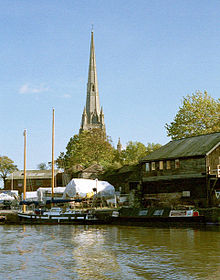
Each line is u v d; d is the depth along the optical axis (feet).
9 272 64.44
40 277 60.70
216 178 153.99
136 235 112.88
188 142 185.37
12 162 423.23
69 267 67.67
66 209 168.66
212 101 225.56
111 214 158.71
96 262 71.56
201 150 165.07
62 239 108.17
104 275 61.31
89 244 96.07
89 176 315.37
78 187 193.98
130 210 153.69
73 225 158.51
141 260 72.43
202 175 160.45
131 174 242.78
